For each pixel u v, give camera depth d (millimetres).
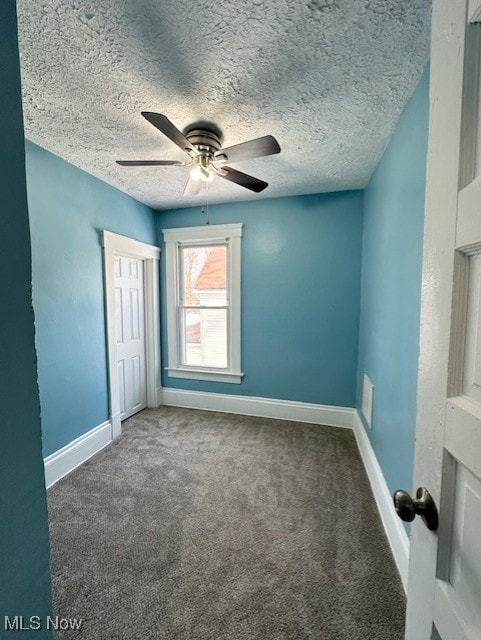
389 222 1792
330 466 2238
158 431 2838
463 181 457
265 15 1053
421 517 565
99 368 2535
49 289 2066
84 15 1040
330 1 1008
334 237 2881
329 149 2006
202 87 1416
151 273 3336
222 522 1663
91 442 2412
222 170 1876
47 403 2051
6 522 479
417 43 1158
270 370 3182
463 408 450
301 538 1547
